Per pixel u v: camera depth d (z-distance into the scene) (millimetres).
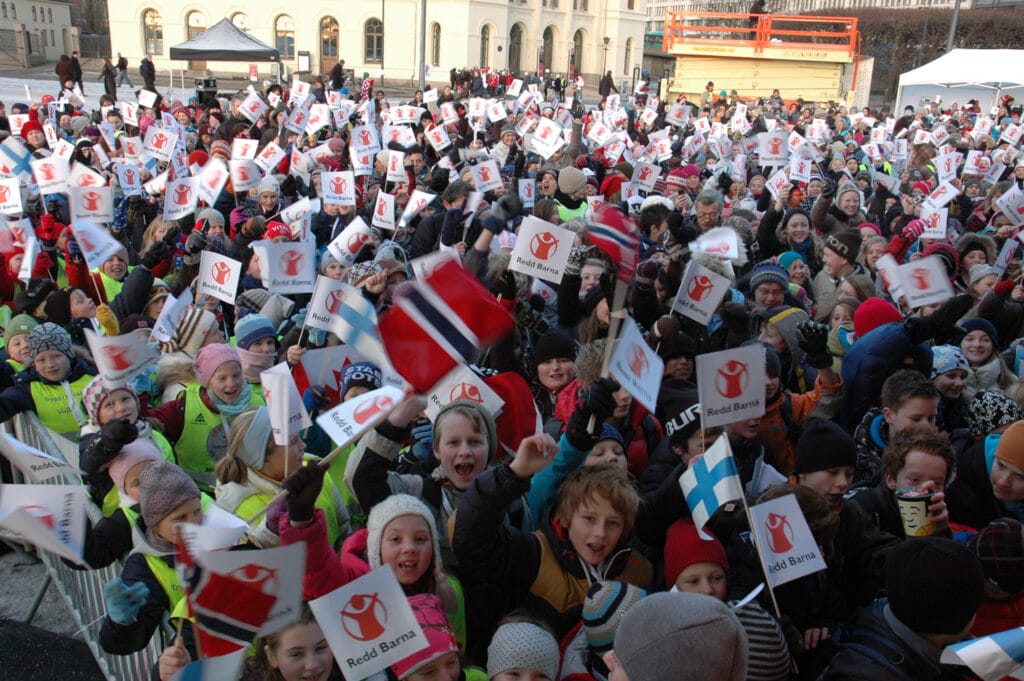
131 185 9055
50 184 7824
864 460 4188
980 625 2967
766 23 41844
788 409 4406
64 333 4680
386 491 3230
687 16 43625
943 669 2555
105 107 18281
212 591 2117
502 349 4895
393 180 9859
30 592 4699
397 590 2322
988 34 56469
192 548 2203
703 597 2100
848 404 4633
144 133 16125
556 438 3879
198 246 6387
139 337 3609
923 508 3219
